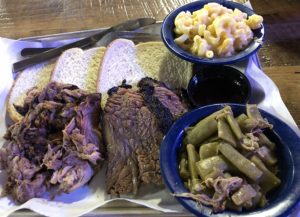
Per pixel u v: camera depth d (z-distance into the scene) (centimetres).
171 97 36
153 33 45
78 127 34
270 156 29
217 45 38
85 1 52
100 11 50
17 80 43
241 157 28
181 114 34
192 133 31
